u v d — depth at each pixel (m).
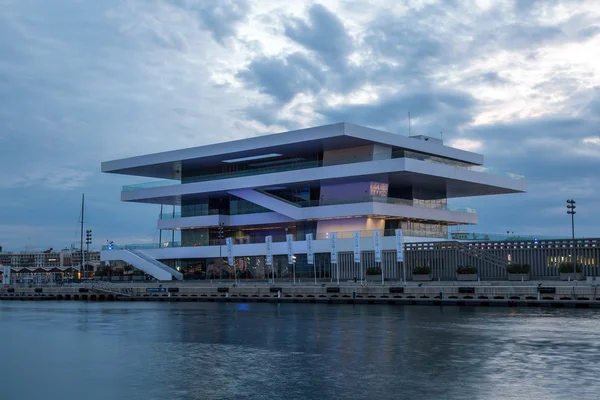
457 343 38.03
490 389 25.69
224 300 87.50
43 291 108.81
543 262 78.06
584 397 24.20
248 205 112.75
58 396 26.67
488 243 82.62
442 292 70.44
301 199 107.38
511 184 113.06
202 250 114.69
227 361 33.59
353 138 95.19
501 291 67.50
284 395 25.67
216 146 107.44
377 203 96.62
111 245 124.69
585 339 38.94
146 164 115.81
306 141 97.06
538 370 29.34
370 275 90.38
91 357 36.47
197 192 113.25
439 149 107.75
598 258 74.62
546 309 60.78
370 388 26.42
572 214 77.75
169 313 65.81
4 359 36.41
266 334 44.56
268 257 91.25
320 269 101.31
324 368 30.97
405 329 45.41
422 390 25.83
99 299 102.56
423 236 100.69
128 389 27.39
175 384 28.12
